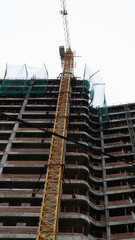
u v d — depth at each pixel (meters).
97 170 54.19
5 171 47.78
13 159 50.41
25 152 49.56
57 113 55.72
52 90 68.19
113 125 64.56
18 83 68.12
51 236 35.12
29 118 60.09
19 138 52.81
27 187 45.69
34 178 45.03
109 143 59.31
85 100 65.38
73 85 71.06
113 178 51.25
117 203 46.88
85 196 43.59
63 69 76.94
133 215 46.22
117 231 45.47
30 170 47.59
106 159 56.69
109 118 67.00
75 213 40.03
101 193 49.44
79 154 49.94
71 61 82.06
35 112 60.78
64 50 89.12
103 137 61.56
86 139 56.62
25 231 37.50
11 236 36.62
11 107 62.84
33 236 36.62
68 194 44.09
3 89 66.12
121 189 48.72
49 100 65.00
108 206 46.62
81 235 36.88
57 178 41.47
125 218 44.25
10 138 52.94
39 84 68.44
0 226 38.19
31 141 51.88
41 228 35.03
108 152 58.19
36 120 58.06
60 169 42.38
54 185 40.50
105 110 65.38
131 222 43.41
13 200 42.81
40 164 47.53
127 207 45.78
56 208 36.88
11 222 40.78
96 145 61.28
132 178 50.31
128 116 65.44
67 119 53.53
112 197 49.31
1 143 52.25
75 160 50.56
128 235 41.97
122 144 58.03
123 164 53.53
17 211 40.00
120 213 47.22
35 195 42.25
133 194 48.22
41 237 34.06
